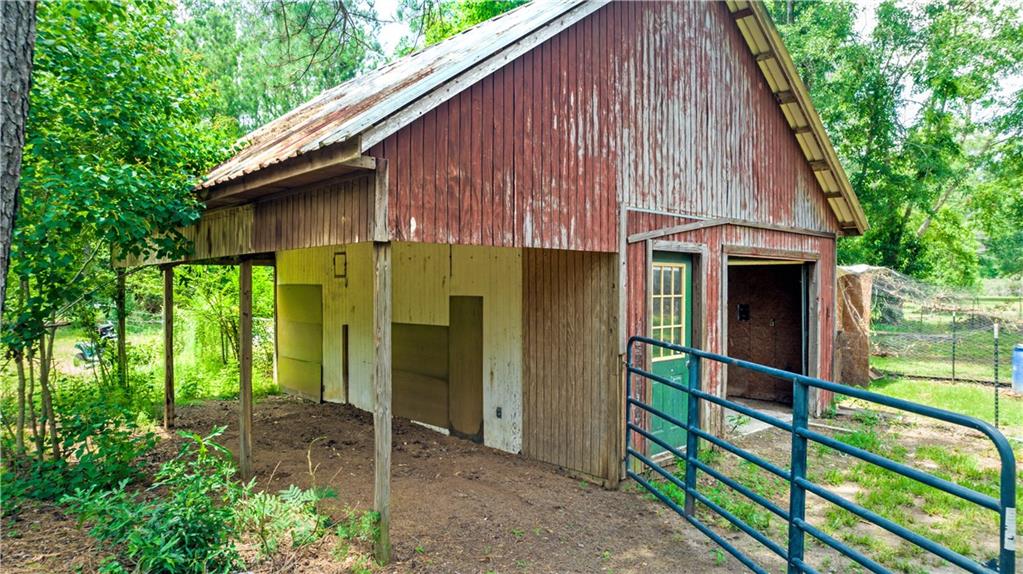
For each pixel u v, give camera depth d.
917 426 8.20
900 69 17.98
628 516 4.87
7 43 2.37
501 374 6.64
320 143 3.40
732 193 7.02
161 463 6.05
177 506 3.48
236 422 8.21
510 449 6.54
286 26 6.77
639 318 5.72
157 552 3.19
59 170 4.79
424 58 7.05
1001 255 27.23
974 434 7.77
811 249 8.58
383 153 3.78
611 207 5.47
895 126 18.09
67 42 4.62
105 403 5.71
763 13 6.80
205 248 6.32
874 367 12.98
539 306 6.18
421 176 3.99
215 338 12.59
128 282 10.55
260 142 6.45
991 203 20.61
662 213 6.02
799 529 3.37
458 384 7.27
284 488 5.33
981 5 17.08
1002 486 2.24
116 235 4.97
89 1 4.49
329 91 9.45
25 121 2.48
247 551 3.86
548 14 4.77
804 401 3.36
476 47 4.70
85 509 3.57
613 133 5.51
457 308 7.27
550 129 4.93
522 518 4.70
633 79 5.74
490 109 4.47
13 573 3.54
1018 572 4.10
